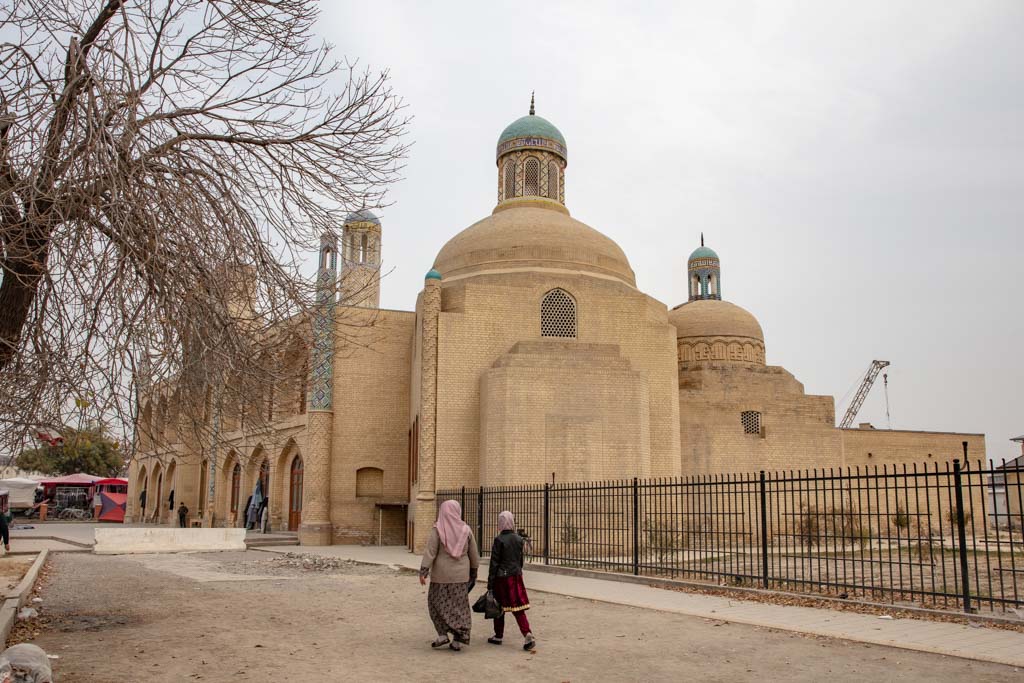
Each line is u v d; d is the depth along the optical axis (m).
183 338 8.38
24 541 30.64
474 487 26.17
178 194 8.61
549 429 24.70
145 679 7.50
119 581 16.44
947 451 37.12
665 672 7.97
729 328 36.59
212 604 12.95
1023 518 10.53
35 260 7.72
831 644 9.34
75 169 7.87
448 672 7.95
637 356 28.62
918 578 16.97
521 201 33.00
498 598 9.25
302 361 10.09
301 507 33.22
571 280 28.45
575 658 8.67
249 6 8.93
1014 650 8.70
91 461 59.34
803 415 32.91
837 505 32.38
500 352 27.30
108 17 8.67
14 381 7.95
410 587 15.65
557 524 22.84
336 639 9.78
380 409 31.89
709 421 31.80
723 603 12.94
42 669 6.70
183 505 39.16
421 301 28.86
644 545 22.89
